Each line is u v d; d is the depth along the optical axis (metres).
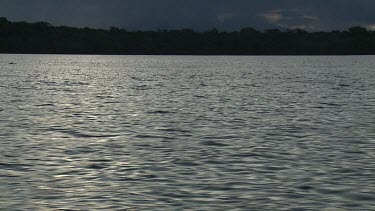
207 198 17.73
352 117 38.75
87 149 26.14
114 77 96.12
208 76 100.06
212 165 22.58
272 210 16.53
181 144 27.58
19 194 18.14
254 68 148.12
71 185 19.31
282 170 21.67
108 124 35.03
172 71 125.62
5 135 30.20
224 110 42.84
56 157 24.12
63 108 44.22
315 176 20.66
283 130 32.50
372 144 27.67
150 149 26.17
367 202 17.23
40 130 32.31
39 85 71.44
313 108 44.62
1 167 22.05
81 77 95.62
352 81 82.56
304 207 16.80
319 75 104.00
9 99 51.03
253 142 28.22
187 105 46.69
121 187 19.05
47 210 16.50
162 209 16.61
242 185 19.31
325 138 29.62
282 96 55.88
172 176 20.62
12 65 155.12
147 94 58.44
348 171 21.50
